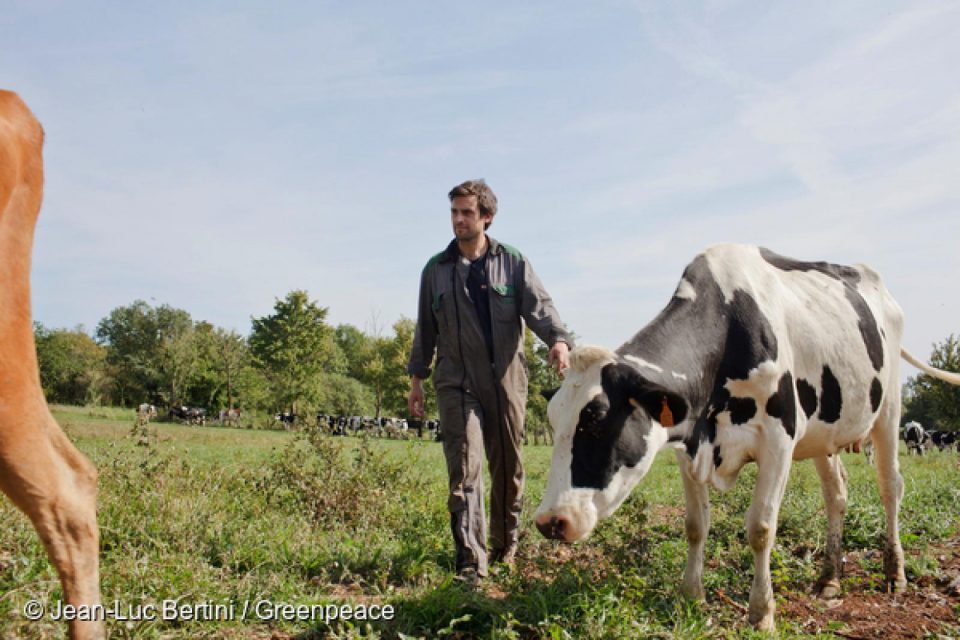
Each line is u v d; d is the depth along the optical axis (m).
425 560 5.20
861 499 8.27
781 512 7.09
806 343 5.03
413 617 3.96
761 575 4.55
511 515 5.27
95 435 19.42
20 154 2.89
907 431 31.78
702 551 4.90
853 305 5.55
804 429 5.02
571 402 4.04
